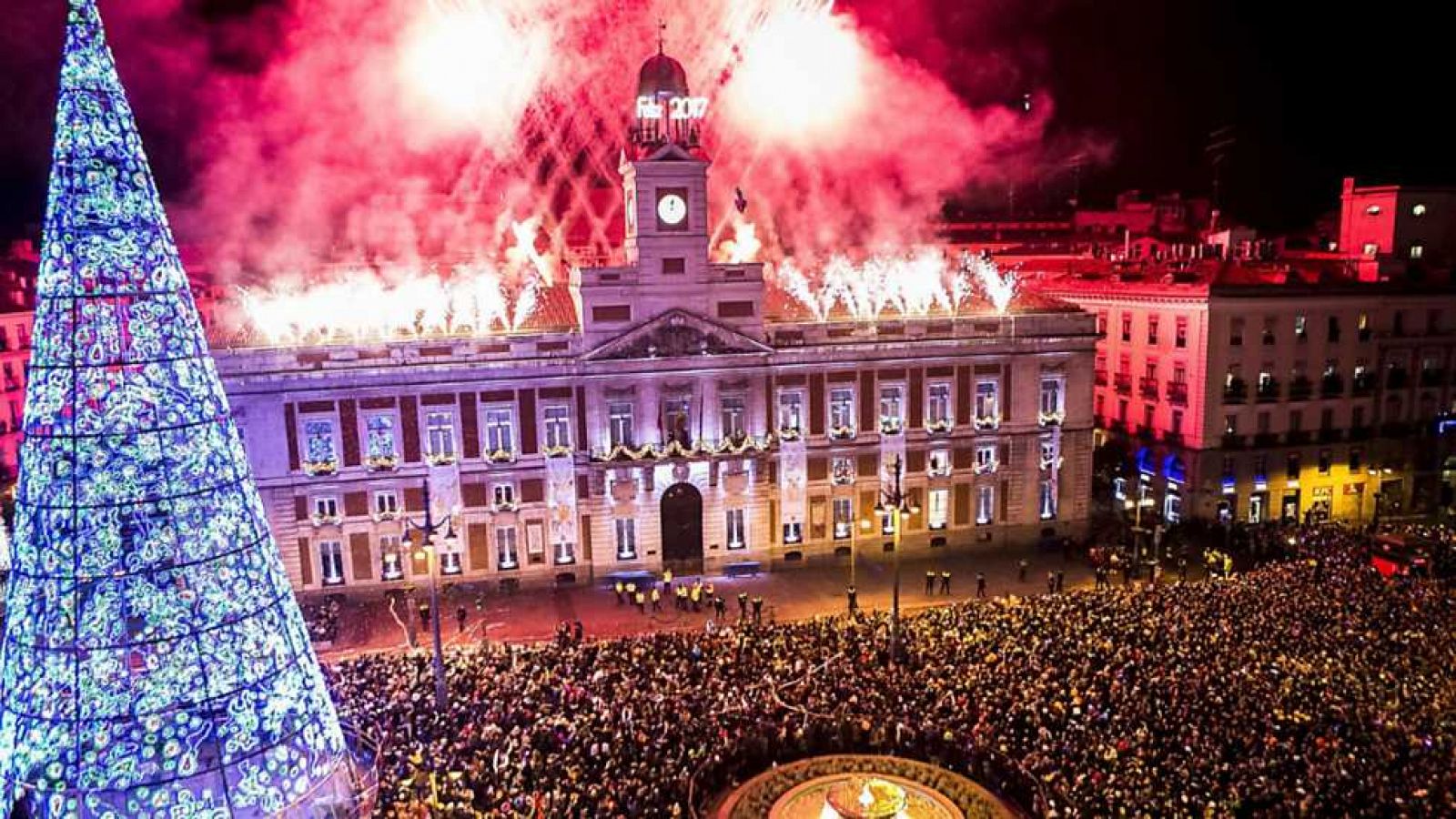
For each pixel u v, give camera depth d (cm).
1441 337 8512
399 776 3691
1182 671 4369
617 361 6775
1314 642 4709
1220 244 9794
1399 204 9350
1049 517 7706
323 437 6525
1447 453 8625
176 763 2588
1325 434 8206
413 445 6638
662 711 4197
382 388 6544
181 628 2559
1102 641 4753
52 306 2450
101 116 2436
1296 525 7512
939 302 7625
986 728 3966
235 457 2711
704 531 7069
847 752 4181
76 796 2545
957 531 7525
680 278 6819
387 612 6456
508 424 6750
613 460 6788
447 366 6588
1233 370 7894
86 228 2436
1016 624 5028
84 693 2514
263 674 2703
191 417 2572
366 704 4300
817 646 4947
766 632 5244
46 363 2461
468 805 3403
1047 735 3828
